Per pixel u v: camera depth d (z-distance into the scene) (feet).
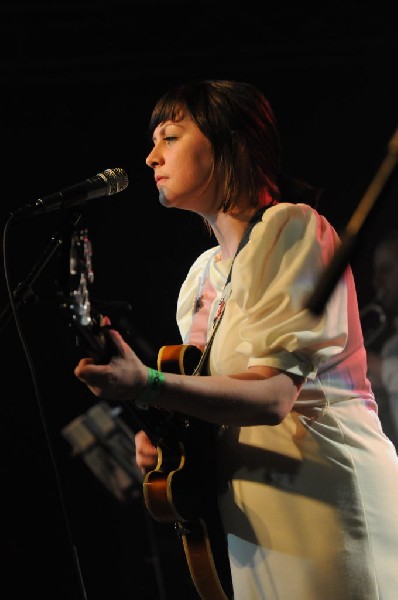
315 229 12.14
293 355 11.61
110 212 39.42
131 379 10.75
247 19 37.27
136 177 39.34
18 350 37.76
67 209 12.59
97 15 36.94
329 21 37.29
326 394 12.13
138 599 33.22
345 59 38.24
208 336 13.52
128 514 33.96
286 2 37.17
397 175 7.68
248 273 12.04
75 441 25.25
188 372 12.92
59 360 37.68
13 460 36.88
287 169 39.40
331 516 11.74
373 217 7.77
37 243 38.14
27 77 38.09
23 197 39.06
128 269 39.32
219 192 13.35
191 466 12.63
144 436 14.15
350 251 7.87
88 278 11.23
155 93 39.22
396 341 30.17
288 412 11.61
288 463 11.98
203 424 12.69
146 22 37.19
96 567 33.94
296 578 11.70
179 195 13.37
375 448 12.25
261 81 39.17
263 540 11.96
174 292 39.24
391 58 38.29
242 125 13.32
